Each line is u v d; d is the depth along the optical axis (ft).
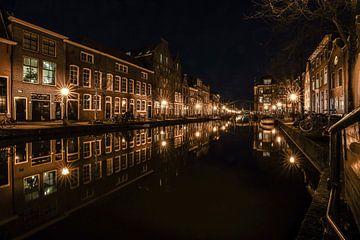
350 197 11.50
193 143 58.80
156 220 16.93
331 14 31.17
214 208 19.22
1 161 33.96
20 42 78.13
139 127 98.17
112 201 20.21
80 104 101.55
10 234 14.74
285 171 31.89
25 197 20.80
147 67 161.07
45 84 85.97
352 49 29.86
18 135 50.65
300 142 47.55
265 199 21.33
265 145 57.16
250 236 15.05
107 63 118.11
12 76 75.61
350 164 11.18
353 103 29.66
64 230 15.21
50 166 31.68
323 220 13.16
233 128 117.70
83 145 48.67
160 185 25.04
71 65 97.19
